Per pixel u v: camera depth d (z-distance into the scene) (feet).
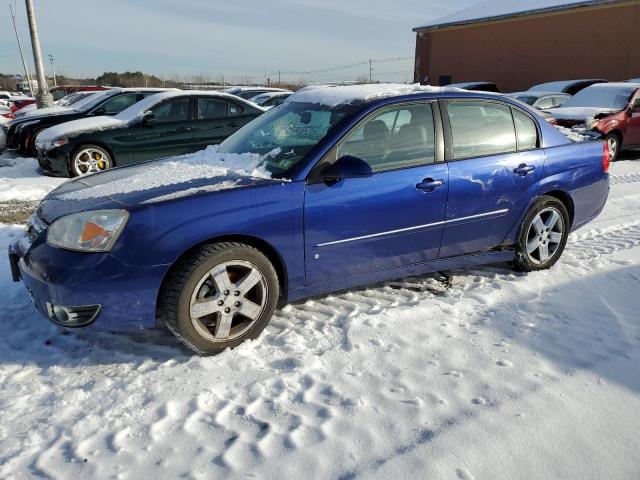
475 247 12.84
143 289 9.09
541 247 13.85
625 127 36.29
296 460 6.95
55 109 38.63
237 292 9.72
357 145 10.91
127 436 7.43
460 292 12.53
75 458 7.00
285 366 9.31
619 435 7.49
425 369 9.16
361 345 9.91
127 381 8.78
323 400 8.28
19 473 6.73
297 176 10.24
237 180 10.15
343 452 7.09
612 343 10.07
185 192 9.64
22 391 8.58
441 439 7.32
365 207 10.78
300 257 10.37
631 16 60.34
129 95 35.40
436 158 11.84
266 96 52.42
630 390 8.57
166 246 9.07
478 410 7.98
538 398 8.29
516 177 12.88
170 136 27.68
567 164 13.88
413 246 11.75
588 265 14.37
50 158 25.80
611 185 26.91
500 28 74.18
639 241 16.75
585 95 40.19
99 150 26.53
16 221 19.35
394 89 12.30
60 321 9.12
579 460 7.00
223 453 7.07
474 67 78.64
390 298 12.30
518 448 7.18
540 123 13.78
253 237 9.80
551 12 67.31
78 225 9.05
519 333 10.44
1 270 13.65
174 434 7.47
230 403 8.18
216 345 9.69
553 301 11.96
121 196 9.72
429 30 83.76
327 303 12.00
